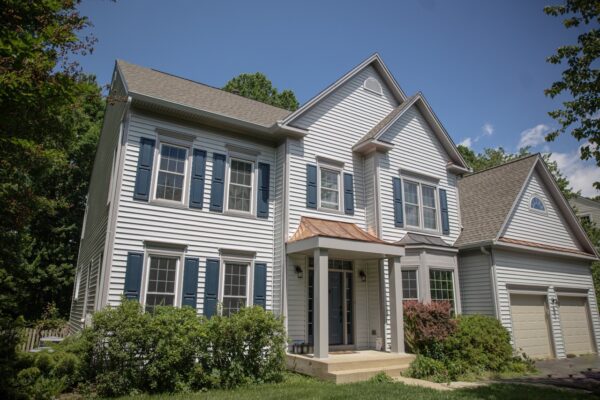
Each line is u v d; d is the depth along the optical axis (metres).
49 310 22.66
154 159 10.95
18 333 7.04
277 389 8.26
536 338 15.29
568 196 28.27
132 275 9.98
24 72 4.57
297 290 11.96
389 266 12.23
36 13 5.29
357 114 14.73
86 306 13.14
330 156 13.66
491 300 14.25
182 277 10.69
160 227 10.65
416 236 14.41
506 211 15.62
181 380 8.24
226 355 8.90
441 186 15.98
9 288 20.78
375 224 13.61
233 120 11.99
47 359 7.60
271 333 9.52
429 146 16.02
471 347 11.59
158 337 8.12
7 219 9.60
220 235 11.55
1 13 4.98
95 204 15.48
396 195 14.33
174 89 12.90
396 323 11.64
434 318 11.95
